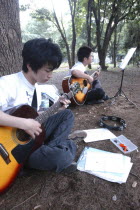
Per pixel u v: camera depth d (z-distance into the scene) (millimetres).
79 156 2078
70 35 17656
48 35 23688
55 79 8188
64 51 13414
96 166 1867
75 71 3428
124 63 3994
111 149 2213
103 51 10492
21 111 1530
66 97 2115
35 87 1709
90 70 9891
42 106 2549
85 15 11258
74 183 1695
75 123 2982
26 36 22281
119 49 16438
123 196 1568
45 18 10578
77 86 2322
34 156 1624
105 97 4215
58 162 1633
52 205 1490
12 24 2732
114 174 1773
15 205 1489
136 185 1682
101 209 1454
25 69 1489
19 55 2920
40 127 1667
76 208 1463
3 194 1554
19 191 1624
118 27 14523
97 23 10227
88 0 9742
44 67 1397
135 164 1954
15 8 2748
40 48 1339
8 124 1358
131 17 9719
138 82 6840
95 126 2859
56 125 2002
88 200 1532
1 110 1432
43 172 1838
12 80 1466
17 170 1523
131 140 2422
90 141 2373
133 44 13492
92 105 3883
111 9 9703
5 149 1448
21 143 1546
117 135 2570
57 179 1750
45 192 1611
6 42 2695
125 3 9117
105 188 1645
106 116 3082
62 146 1697
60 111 2035
